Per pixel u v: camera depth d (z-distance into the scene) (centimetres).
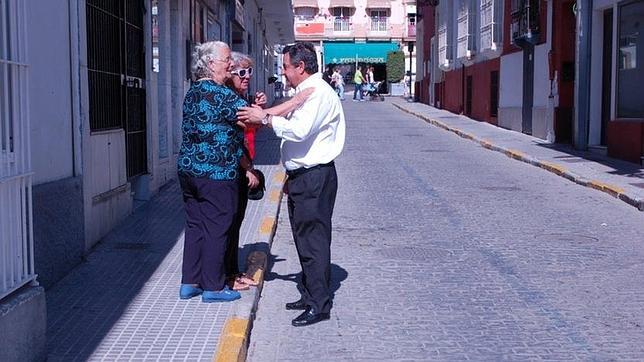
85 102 795
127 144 1040
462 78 3319
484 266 858
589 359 586
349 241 981
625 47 1670
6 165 482
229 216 667
